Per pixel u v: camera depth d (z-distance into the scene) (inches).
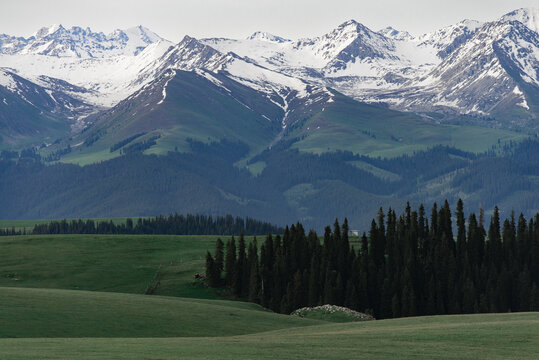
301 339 5216.5
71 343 4852.4
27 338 5285.4
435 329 5551.2
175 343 4923.7
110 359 4163.4
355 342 4997.5
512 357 4426.7
